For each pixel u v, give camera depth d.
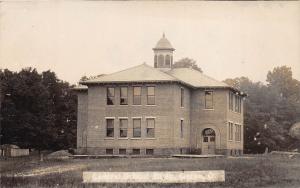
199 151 55.88
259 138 69.94
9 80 60.34
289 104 68.56
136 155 49.06
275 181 29.67
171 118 51.62
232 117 58.19
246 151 70.38
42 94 62.69
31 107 62.69
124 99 52.94
